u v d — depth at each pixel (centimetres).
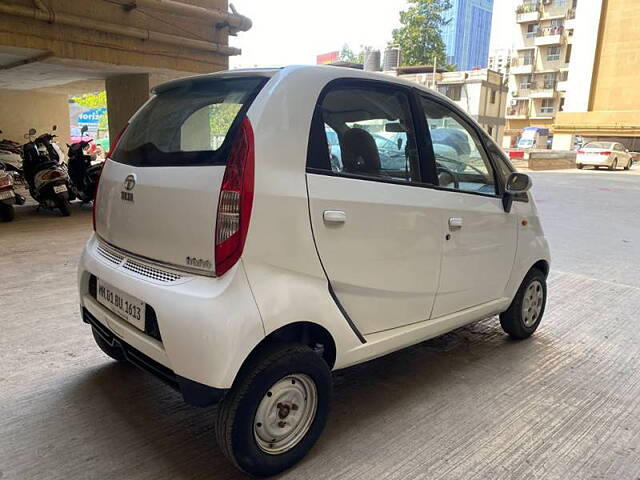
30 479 209
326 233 216
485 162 317
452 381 311
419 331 272
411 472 222
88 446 233
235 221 191
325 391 225
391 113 256
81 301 267
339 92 232
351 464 226
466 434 253
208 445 238
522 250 345
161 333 198
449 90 3678
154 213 216
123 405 268
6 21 623
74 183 853
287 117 208
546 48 5025
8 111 1193
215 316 187
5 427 244
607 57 3366
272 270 201
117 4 718
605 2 3316
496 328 404
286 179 203
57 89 1154
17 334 349
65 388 282
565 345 371
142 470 218
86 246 274
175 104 242
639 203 1185
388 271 245
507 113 5278
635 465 233
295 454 219
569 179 1830
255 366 200
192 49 822
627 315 436
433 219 265
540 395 296
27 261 529
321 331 222
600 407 284
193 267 202
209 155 204
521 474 224
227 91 223
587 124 3472
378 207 235
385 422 262
